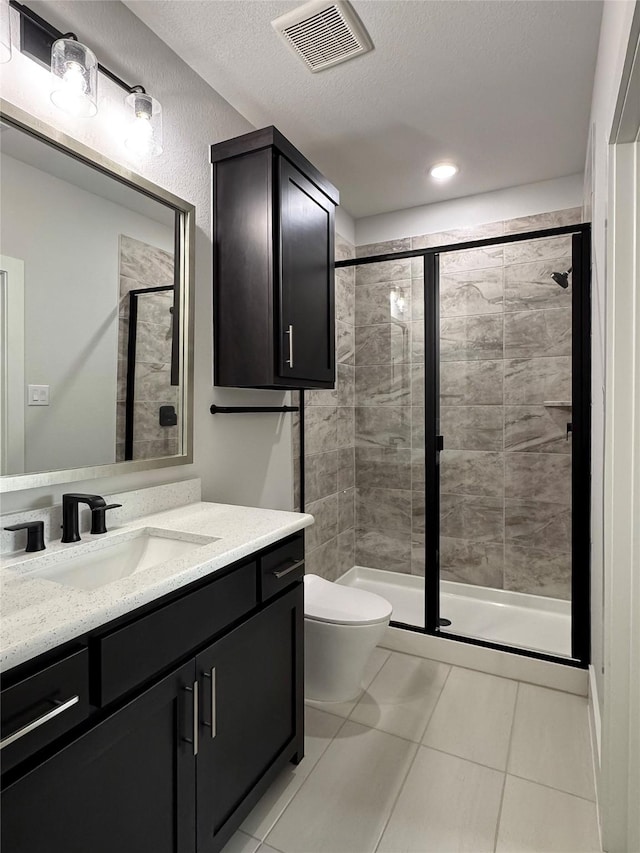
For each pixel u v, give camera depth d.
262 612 1.42
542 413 2.61
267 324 1.82
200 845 1.17
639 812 1.27
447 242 3.11
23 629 0.81
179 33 1.68
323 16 1.59
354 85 1.96
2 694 0.75
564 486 2.59
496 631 2.53
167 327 1.72
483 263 2.67
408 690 2.19
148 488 1.66
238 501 2.16
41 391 1.32
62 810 0.84
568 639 2.43
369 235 3.37
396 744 1.81
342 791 1.58
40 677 0.80
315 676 1.98
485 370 2.71
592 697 1.92
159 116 1.55
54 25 1.35
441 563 2.84
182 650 1.11
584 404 2.27
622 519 1.31
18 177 1.25
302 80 1.93
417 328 2.80
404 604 2.83
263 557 1.42
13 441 1.25
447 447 2.80
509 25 1.64
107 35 1.51
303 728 1.68
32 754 0.79
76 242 1.41
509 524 2.70
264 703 1.44
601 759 1.41
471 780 1.63
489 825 1.45
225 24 1.64
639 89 1.03
